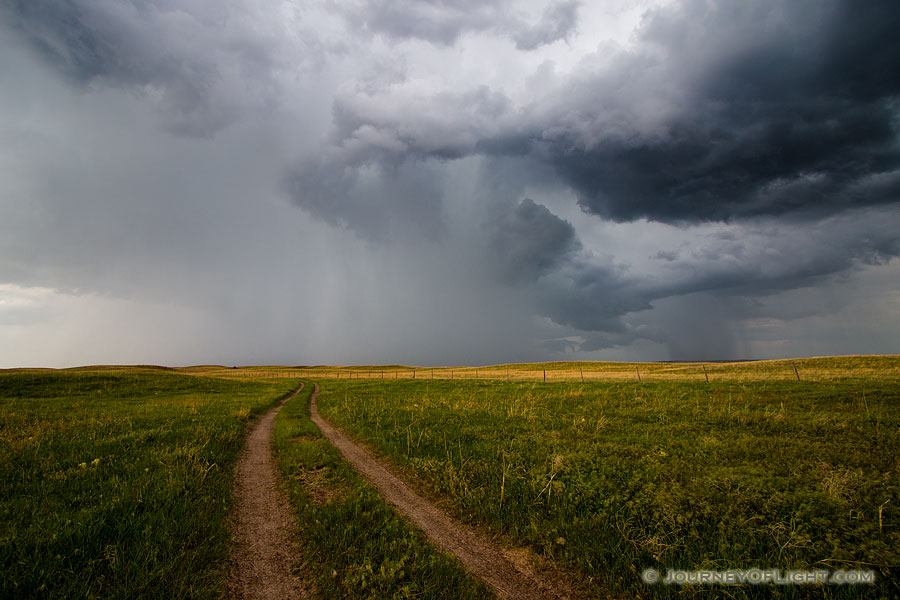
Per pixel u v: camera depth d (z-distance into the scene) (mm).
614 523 7086
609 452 11727
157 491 8711
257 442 16266
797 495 7645
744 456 11016
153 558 5945
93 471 10320
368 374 110375
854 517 6773
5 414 22734
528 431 15367
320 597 5438
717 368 54281
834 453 10789
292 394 42500
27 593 4996
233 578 5934
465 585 5578
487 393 31219
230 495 9422
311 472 11273
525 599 5508
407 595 5254
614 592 5609
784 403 20156
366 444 15312
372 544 6656
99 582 5375
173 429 16906
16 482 9516
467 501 8641
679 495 7805
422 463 11398
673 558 5977
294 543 7098
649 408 20281
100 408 26781
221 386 49438
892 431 13320
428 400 25922
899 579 5137
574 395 27062
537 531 7145
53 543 6156
